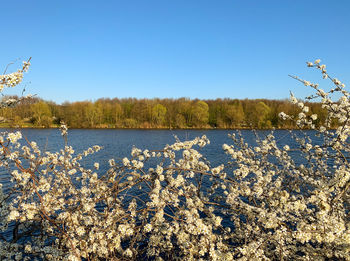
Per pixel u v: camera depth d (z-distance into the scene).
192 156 5.54
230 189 5.62
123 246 7.78
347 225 5.63
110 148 33.81
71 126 71.19
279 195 5.43
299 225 4.17
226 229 7.04
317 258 5.70
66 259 5.35
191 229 4.33
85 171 6.89
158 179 5.35
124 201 10.20
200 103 69.12
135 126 73.50
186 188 6.13
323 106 6.46
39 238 6.32
